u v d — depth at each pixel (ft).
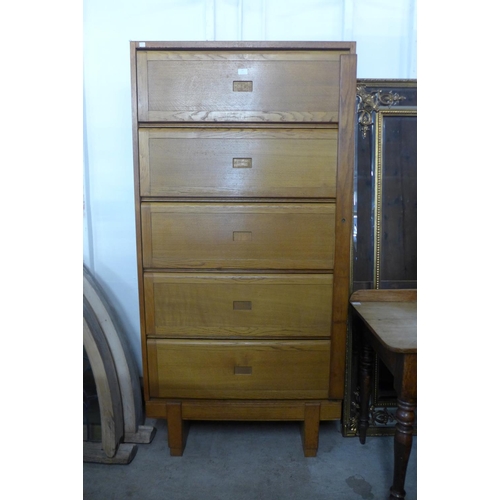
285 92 4.25
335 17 5.41
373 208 5.30
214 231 4.46
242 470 4.77
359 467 4.83
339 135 4.29
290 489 4.48
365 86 5.21
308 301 4.57
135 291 5.97
